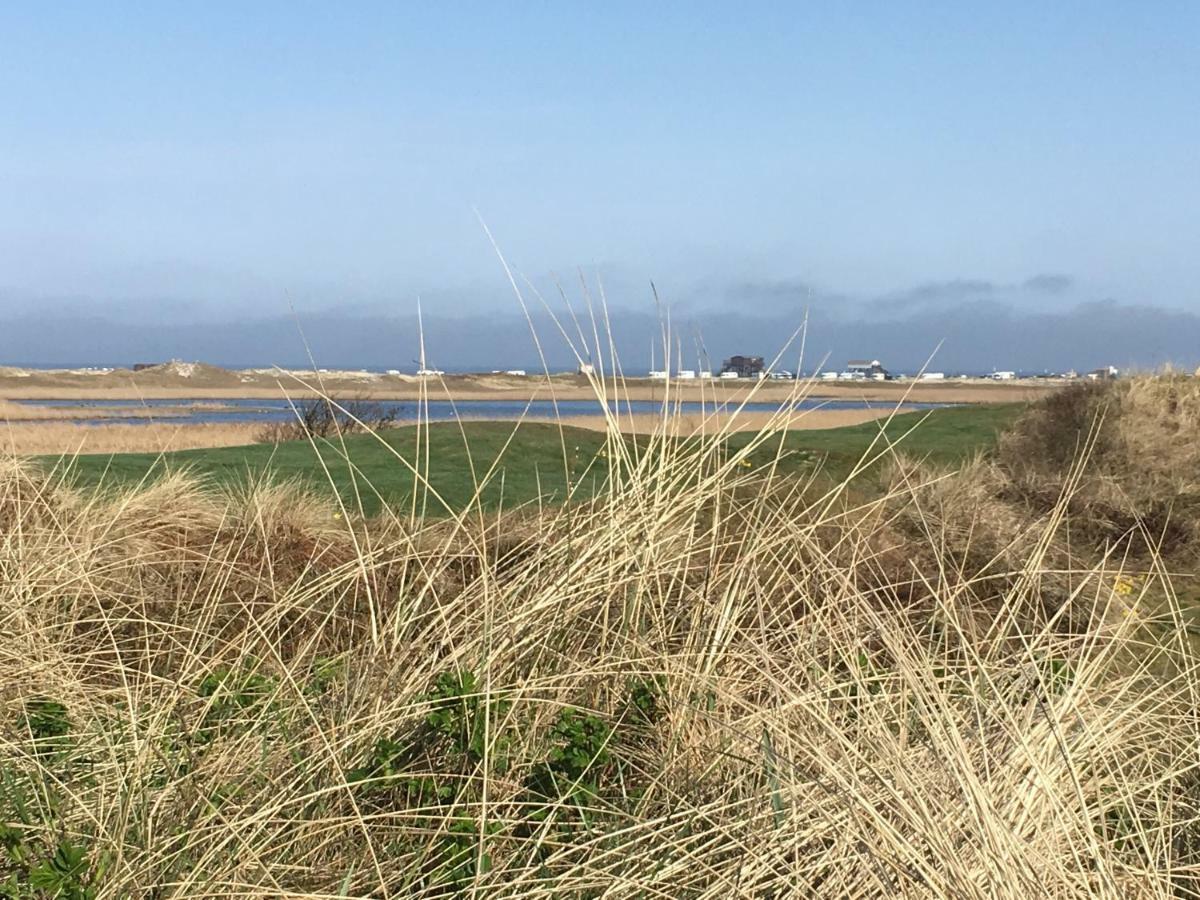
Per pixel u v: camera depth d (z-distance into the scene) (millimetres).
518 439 13102
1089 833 2281
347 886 2422
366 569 3625
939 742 2346
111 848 2426
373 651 3334
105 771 2812
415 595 4094
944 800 2297
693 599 3699
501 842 2697
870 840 2250
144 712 3174
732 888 2365
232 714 3121
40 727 3121
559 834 2689
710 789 2891
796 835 2424
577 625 3656
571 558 3639
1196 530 8977
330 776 2781
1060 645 3268
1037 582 3508
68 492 5801
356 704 3111
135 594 4434
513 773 3012
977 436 16312
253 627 3732
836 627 3377
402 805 2873
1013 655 3223
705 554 4047
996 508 8172
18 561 4078
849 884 2346
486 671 3162
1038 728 2627
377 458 11648
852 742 2582
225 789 2680
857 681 2625
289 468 10617
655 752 3135
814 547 3498
